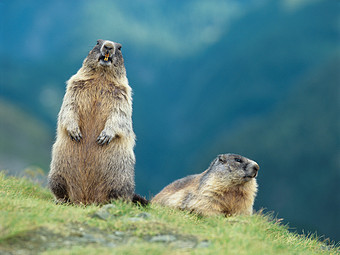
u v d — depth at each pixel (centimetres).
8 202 839
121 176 1030
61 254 621
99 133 1040
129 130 1064
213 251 681
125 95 1074
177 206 1205
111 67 1067
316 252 935
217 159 1177
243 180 1132
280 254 757
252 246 739
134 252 647
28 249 645
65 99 1066
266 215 1025
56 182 1039
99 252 635
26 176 1432
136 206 998
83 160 1025
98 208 912
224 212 1159
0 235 666
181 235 776
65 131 1042
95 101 1055
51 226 732
